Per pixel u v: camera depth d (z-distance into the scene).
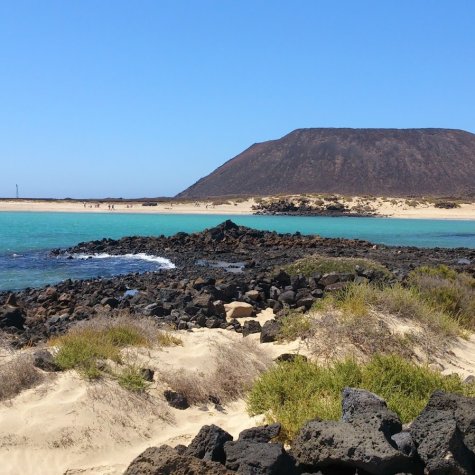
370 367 8.50
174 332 12.28
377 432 5.53
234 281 21.30
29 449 7.01
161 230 63.16
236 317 15.41
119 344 10.38
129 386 8.54
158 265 31.47
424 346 11.30
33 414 7.60
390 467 5.27
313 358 10.57
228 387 9.41
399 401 7.37
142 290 21.31
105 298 17.98
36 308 17.56
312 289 18.03
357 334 11.16
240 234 45.28
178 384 8.99
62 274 27.91
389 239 56.31
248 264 29.94
